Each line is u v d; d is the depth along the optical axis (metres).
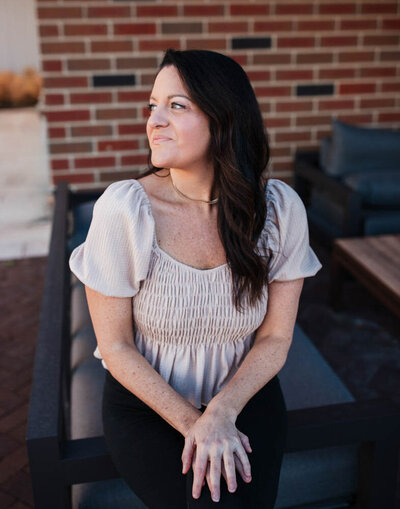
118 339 1.60
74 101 5.11
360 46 5.48
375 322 4.03
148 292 1.57
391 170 4.94
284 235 1.68
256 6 5.16
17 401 3.15
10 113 14.27
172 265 1.55
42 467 1.63
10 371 3.43
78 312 3.01
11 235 5.77
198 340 1.61
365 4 5.35
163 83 1.50
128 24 4.98
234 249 1.56
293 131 5.61
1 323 4.00
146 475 1.51
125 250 1.53
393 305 3.29
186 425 1.48
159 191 1.62
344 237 4.46
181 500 1.46
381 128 5.78
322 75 5.49
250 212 1.58
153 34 5.05
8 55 14.87
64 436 1.90
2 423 2.98
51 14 4.85
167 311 1.56
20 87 14.90
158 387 1.54
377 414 1.83
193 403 1.71
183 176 1.59
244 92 1.52
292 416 1.82
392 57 5.57
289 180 5.75
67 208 3.69
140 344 1.67
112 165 5.35
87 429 2.02
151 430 1.57
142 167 5.40
